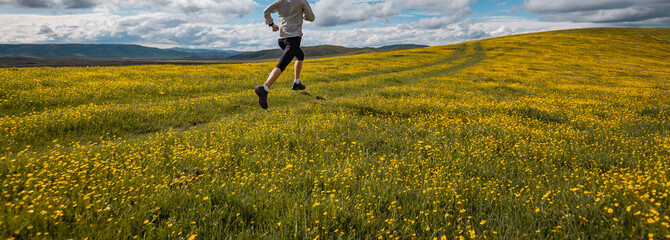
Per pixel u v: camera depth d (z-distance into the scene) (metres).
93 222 3.06
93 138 7.41
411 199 3.79
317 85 19.56
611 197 3.45
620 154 6.07
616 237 2.71
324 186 4.23
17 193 3.63
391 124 8.99
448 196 3.83
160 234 2.94
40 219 2.96
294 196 3.81
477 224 3.18
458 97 15.98
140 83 16.09
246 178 4.27
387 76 26.17
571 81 27.23
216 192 3.84
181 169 4.93
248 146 6.29
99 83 15.42
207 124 9.15
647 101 16.89
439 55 56.25
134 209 3.34
